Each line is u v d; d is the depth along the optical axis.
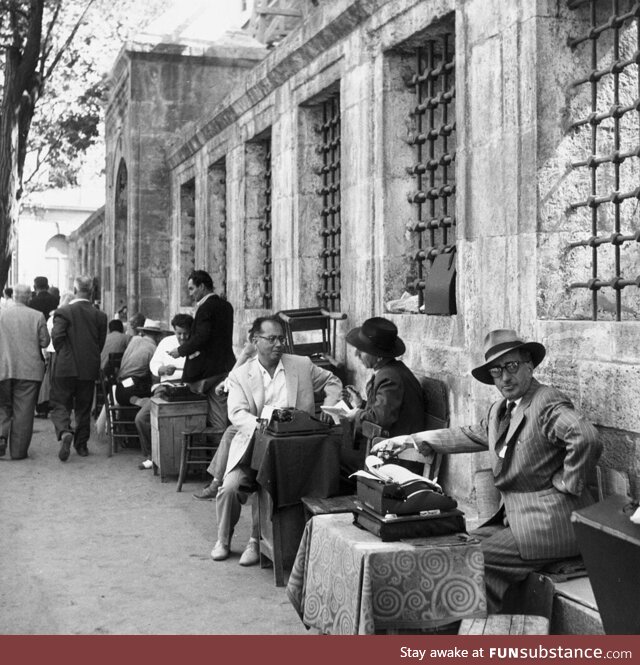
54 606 5.01
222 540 5.96
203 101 16.72
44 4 15.08
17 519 7.07
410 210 7.17
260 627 4.65
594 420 4.60
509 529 4.22
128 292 16.67
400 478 4.06
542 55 5.07
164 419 8.51
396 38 6.81
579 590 3.94
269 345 5.96
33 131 19.67
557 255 5.11
